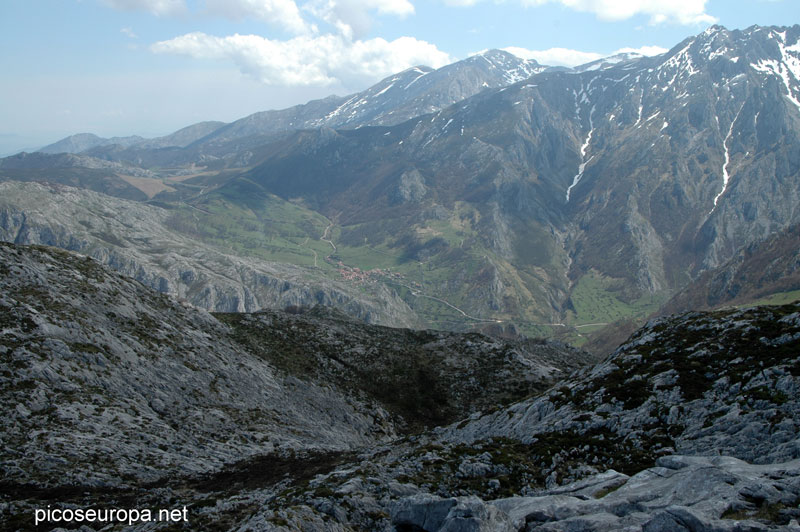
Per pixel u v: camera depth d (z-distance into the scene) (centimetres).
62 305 8875
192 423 7962
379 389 13588
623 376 6594
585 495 3734
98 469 5812
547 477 4941
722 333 6581
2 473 5322
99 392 7525
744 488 2967
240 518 4703
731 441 4403
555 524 3059
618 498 3341
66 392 7112
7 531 4525
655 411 5494
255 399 10144
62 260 10581
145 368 8844
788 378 4912
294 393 11356
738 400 4997
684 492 3164
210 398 9206
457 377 14388
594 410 6047
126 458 6266
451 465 5309
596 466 4944
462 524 3070
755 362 5528
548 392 7538
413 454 5784
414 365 14825
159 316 11031
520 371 14525
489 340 16488
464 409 13100
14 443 5822
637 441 5100
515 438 6319
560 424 6088
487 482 4925
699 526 2606
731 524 2558
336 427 10738
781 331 5919
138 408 7662
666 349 6819
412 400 13388
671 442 4888
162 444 6925
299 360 13450
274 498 4875
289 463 7194
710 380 5694
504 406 8194
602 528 2891
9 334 7500
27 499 5012
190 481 6203
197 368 9838
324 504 4266
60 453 5859
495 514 3192
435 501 3341
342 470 5688
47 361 7362
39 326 7956
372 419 11944
